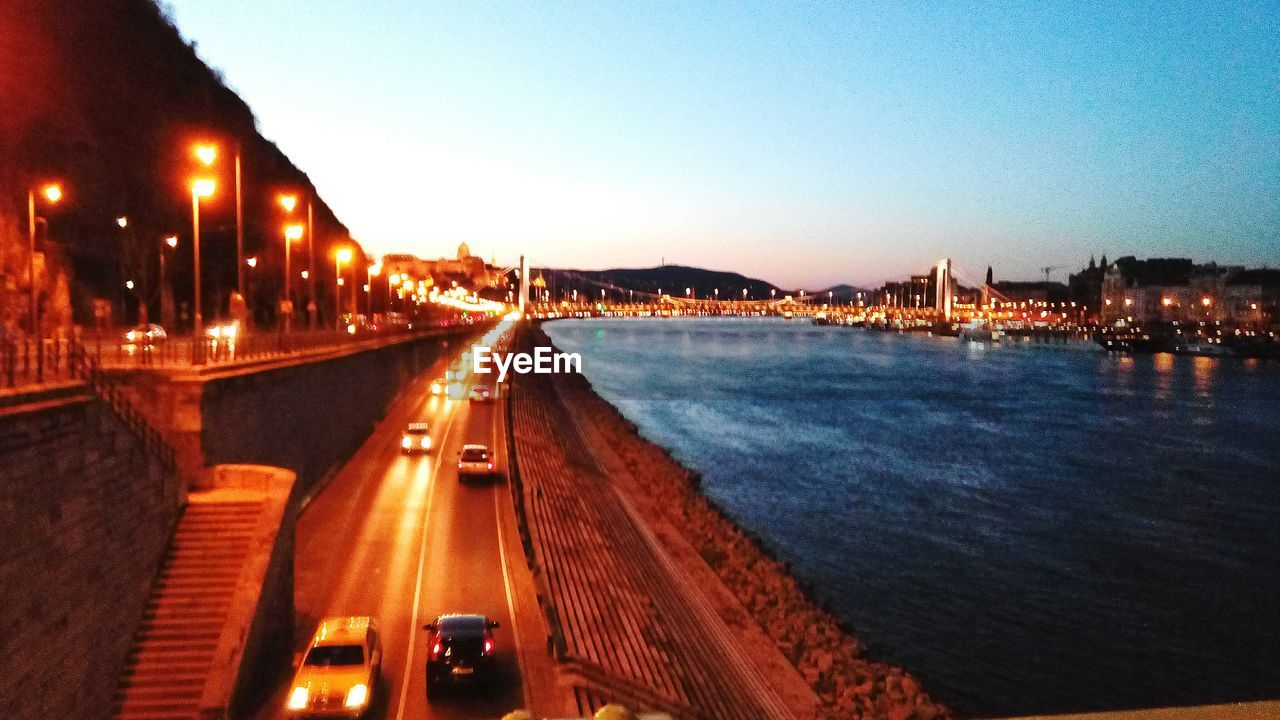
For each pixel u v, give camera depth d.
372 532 32.28
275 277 91.19
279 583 21.27
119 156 75.94
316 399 39.69
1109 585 41.06
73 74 72.81
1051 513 54.44
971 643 34.19
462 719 18.33
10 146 61.75
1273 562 44.88
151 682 18.61
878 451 75.88
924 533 49.38
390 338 70.94
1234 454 75.75
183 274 78.94
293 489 23.48
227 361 29.61
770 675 27.42
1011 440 82.81
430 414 64.06
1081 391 128.50
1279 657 33.44
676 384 135.12
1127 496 59.25
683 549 40.72
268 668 20.16
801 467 67.94
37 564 15.81
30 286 42.12
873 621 36.16
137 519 20.03
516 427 60.22
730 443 79.06
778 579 37.00
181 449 24.72
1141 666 32.50
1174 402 114.62
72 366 19.33
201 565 21.30
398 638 22.64
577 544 35.03
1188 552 46.47
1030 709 28.92
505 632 23.38
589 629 25.77
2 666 14.59
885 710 25.77
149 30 90.12
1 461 14.88
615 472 59.53
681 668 25.45
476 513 35.44
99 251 67.25
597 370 158.50
